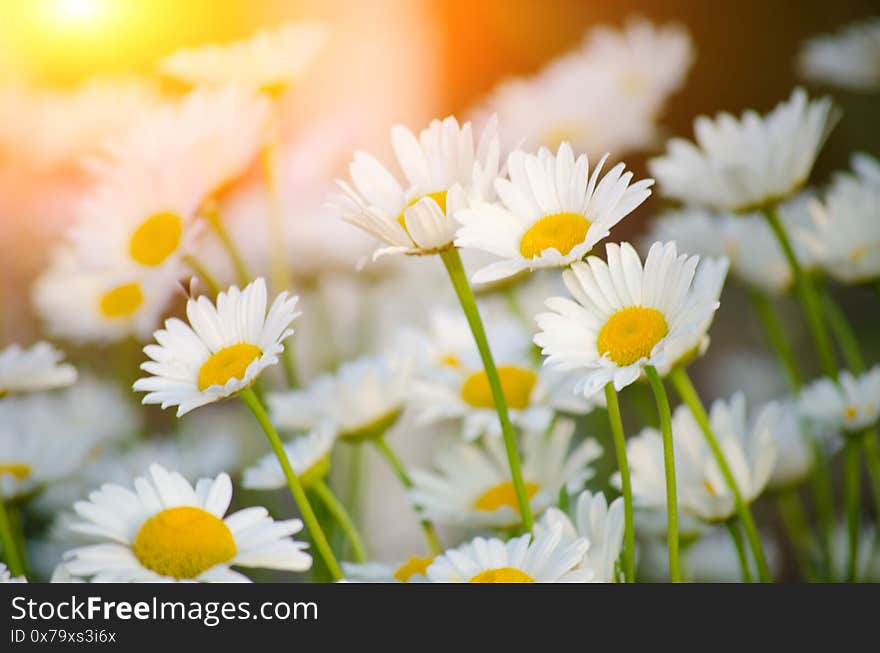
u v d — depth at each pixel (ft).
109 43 4.86
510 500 2.66
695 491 2.54
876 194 2.94
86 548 2.28
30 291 4.87
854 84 4.35
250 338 2.34
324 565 2.76
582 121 4.12
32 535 3.43
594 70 4.28
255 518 2.31
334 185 4.24
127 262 2.83
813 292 3.00
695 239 3.15
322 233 3.94
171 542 2.27
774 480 2.93
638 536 3.26
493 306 3.26
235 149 2.85
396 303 4.02
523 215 2.30
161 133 2.89
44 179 4.53
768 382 4.86
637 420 4.45
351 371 2.83
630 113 4.15
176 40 5.08
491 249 2.28
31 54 4.70
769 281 3.05
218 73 3.13
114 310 3.80
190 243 2.81
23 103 4.43
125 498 2.32
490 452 2.72
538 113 4.16
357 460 3.08
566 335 2.28
